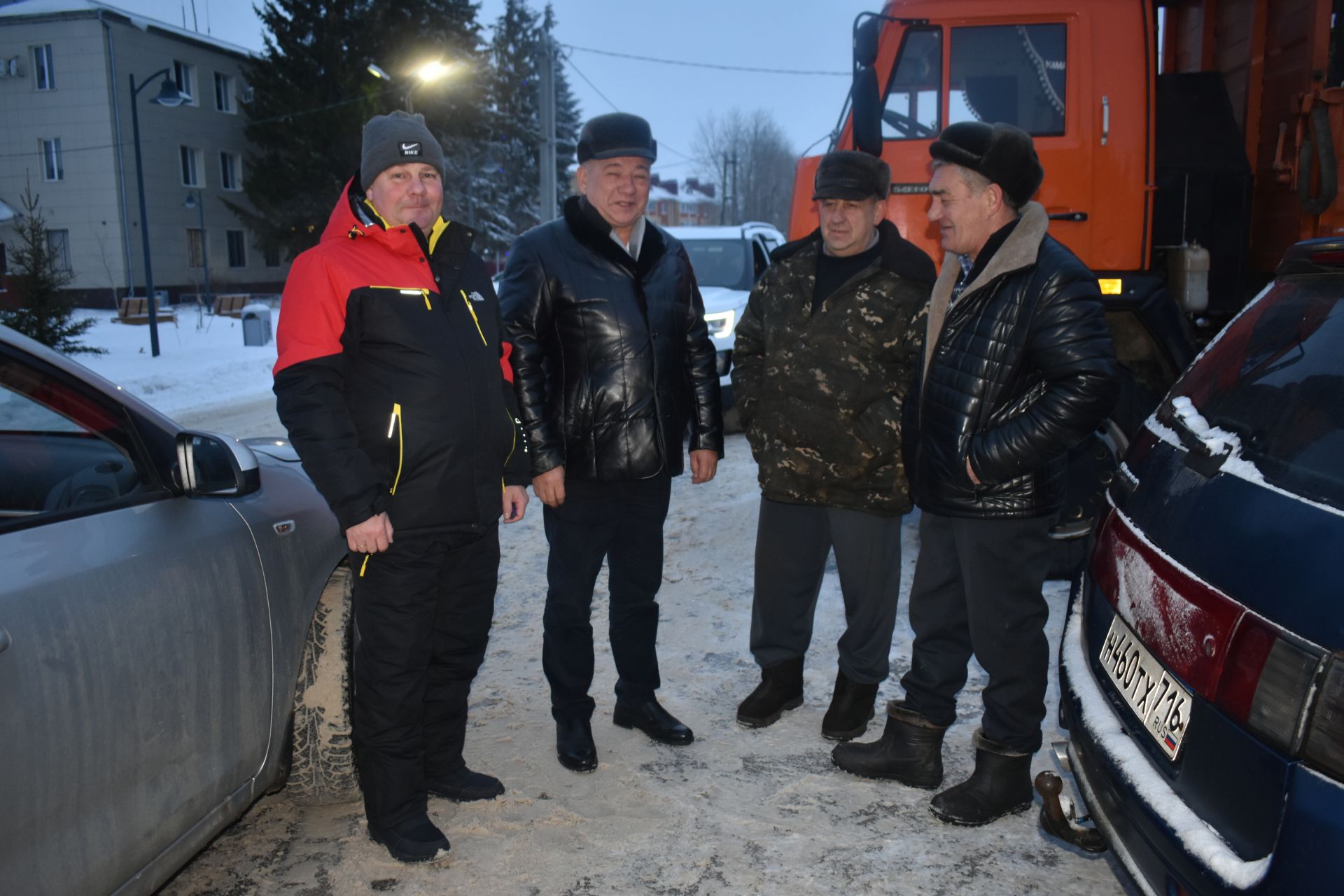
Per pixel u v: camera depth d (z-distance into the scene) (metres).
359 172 2.51
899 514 3.11
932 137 4.50
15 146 31.66
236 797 2.40
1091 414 2.45
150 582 2.09
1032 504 2.61
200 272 34.53
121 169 31.41
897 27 4.48
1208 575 1.65
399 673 2.57
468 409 2.54
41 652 1.79
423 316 2.48
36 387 2.09
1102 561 2.12
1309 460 1.58
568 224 3.04
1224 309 4.71
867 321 3.03
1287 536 1.51
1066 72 4.37
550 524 3.12
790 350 3.14
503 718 3.45
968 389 2.61
